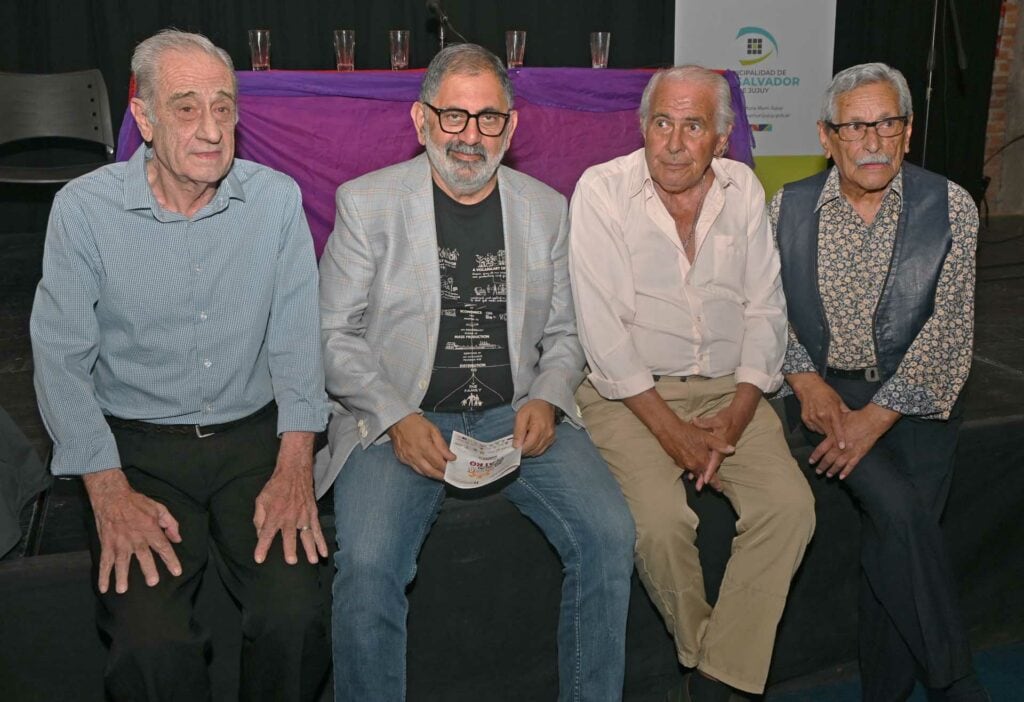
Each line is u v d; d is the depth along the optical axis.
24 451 2.13
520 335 2.00
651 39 5.58
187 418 1.83
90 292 1.74
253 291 1.82
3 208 5.03
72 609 1.84
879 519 2.05
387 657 1.72
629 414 2.13
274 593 1.65
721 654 1.96
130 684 1.56
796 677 2.42
